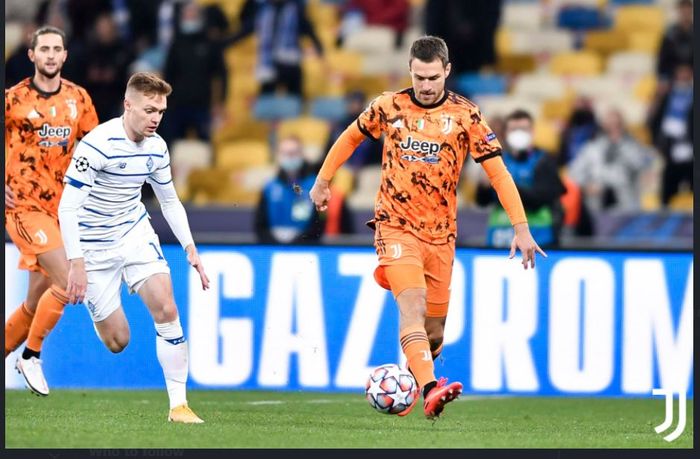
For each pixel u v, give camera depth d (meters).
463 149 21.67
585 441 20.70
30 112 25.48
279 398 27.98
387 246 21.61
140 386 29.25
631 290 29.67
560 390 29.61
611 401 28.94
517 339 29.53
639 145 45.16
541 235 32.66
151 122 21.31
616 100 49.78
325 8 51.03
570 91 49.81
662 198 45.91
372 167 44.00
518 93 49.19
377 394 21.22
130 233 22.53
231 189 46.06
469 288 29.52
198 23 45.56
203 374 29.34
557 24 52.19
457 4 48.16
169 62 45.62
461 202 42.75
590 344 29.67
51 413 23.56
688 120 46.88
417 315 21.17
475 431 21.77
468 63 48.56
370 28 50.75
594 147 44.97
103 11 47.50
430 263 21.95
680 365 29.66
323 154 43.88
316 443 19.47
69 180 21.34
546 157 32.62
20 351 29.05
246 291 29.39
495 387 29.56
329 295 29.41
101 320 23.02
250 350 29.42
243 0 49.22
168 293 22.11
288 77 48.00
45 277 26.19
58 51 25.31
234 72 48.94
